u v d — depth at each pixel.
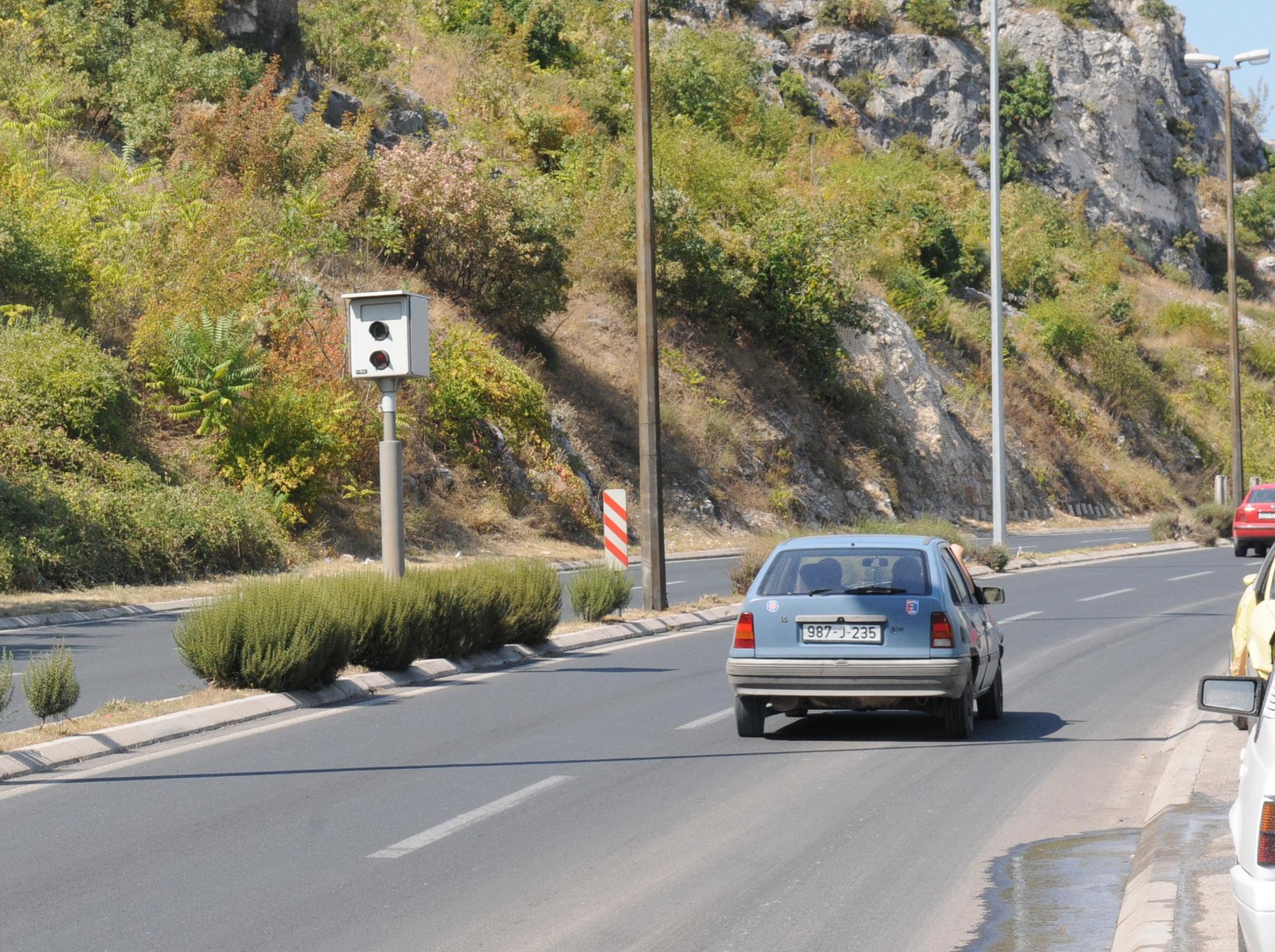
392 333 40.75
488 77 140.00
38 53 103.31
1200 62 128.62
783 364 131.88
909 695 29.23
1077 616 56.72
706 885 18.64
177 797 23.97
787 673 29.53
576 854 20.23
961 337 164.62
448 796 24.11
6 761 25.91
